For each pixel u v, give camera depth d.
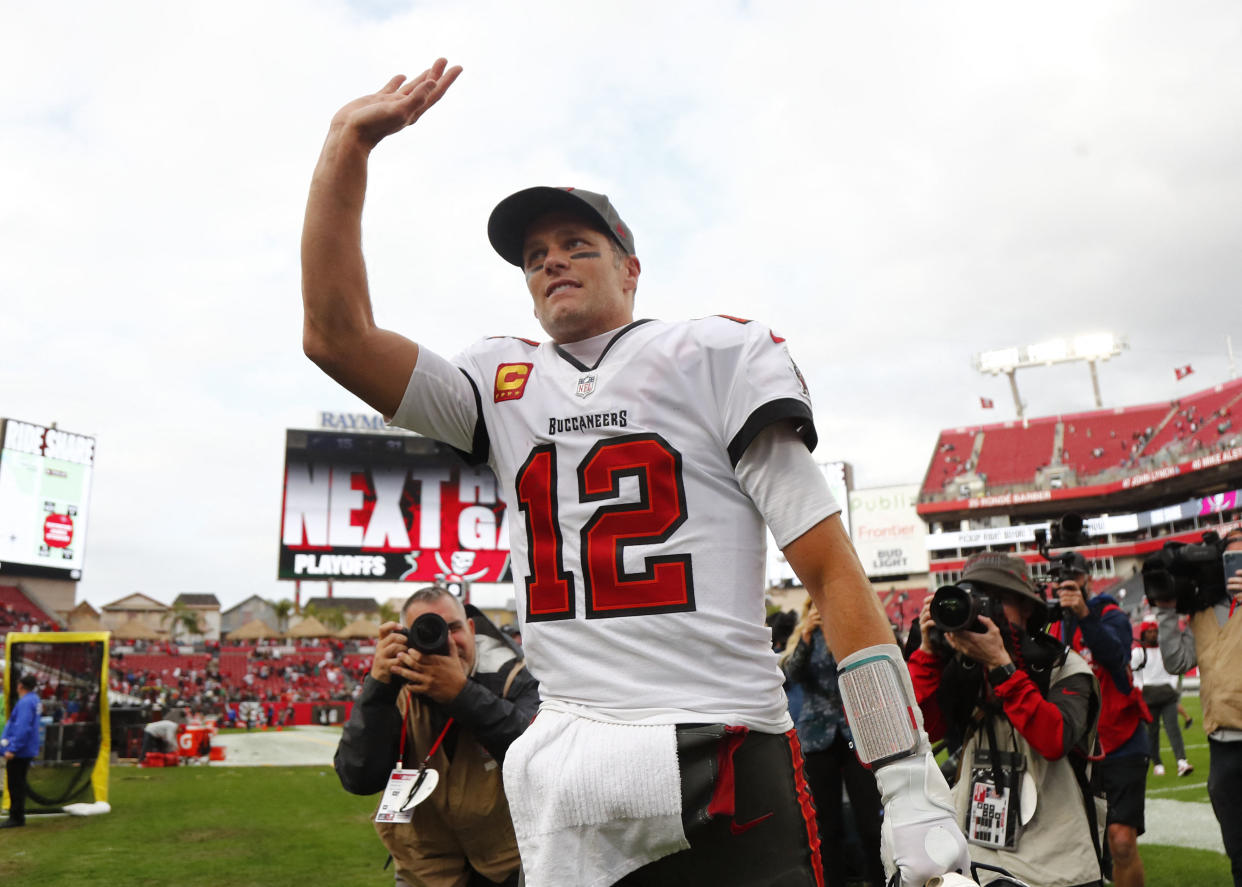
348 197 1.53
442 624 2.87
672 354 1.48
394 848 3.10
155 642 41.81
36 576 37.81
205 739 17.14
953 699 3.25
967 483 51.84
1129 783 4.20
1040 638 3.10
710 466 1.44
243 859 7.27
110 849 7.75
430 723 3.05
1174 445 46.88
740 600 1.42
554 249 1.63
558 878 1.34
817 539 1.38
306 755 18.67
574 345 1.62
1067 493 48.62
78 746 10.41
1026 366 58.09
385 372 1.58
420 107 1.57
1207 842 6.30
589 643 1.43
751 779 1.37
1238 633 4.03
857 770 4.61
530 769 1.40
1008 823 3.00
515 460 1.58
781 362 1.44
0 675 12.12
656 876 1.39
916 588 51.75
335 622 57.88
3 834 8.65
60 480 38.66
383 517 28.64
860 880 4.75
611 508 1.44
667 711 1.36
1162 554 4.38
